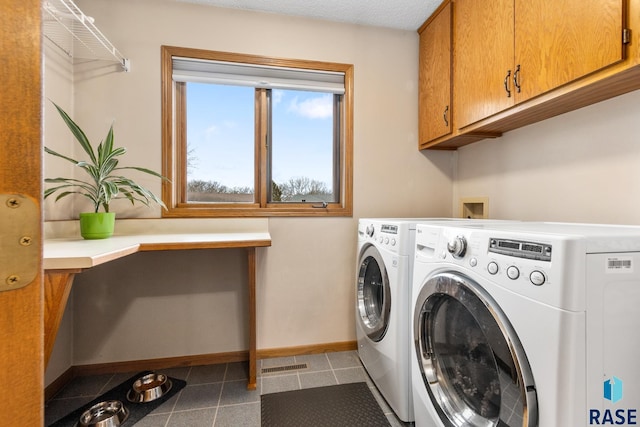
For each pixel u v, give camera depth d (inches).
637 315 27.2
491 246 33.5
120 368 74.1
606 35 38.3
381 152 87.6
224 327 79.4
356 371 73.8
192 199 81.3
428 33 82.7
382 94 87.1
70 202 69.9
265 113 83.0
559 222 56.0
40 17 13.6
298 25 81.3
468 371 40.4
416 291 47.9
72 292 71.6
